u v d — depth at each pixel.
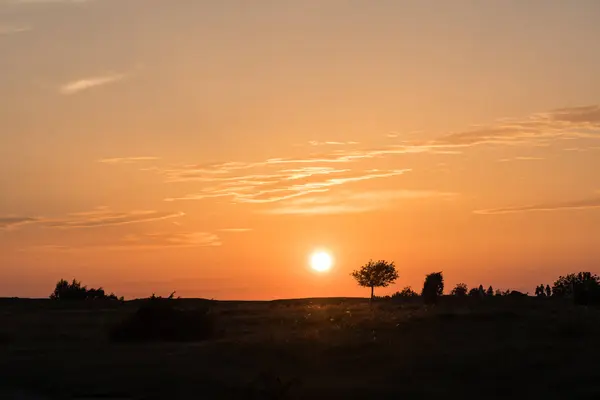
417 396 25.09
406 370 29.44
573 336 39.50
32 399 25.92
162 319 47.91
